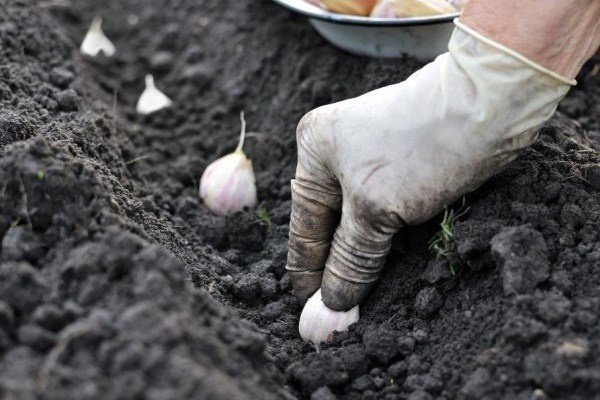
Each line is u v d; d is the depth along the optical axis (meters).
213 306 0.61
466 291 0.63
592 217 0.63
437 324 0.63
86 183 0.62
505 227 0.62
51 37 0.81
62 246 0.61
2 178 0.61
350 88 0.76
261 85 0.82
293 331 0.66
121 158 0.73
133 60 0.87
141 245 0.60
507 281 0.60
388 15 0.71
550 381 0.58
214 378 0.56
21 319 0.58
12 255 0.60
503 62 0.60
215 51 0.86
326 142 0.63
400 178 0.61
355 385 0.62
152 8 0.91
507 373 0.59
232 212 0.73
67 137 0.68
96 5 0.92
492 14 0.60
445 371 0.61
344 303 0.64
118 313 0.58
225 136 0.80
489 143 0.61
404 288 0.65
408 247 0.65
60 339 0.57
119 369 0.56
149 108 0.79
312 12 0.71
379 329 0.63
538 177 0.64
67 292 0.59
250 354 0.60
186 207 0.73
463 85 0.61
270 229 0.72
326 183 0.64
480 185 0.63
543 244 0.61
